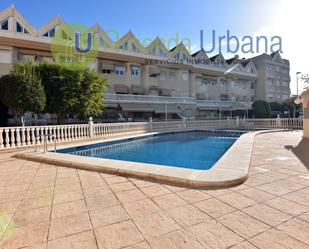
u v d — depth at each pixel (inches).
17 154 362.3
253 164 287.1
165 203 165.8
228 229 127.8
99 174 249.3
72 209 157.1
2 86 598.9
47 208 159.0
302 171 252.5
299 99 687.7
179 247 111.3
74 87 690.2
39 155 340.2
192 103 1617.9
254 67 2253.9
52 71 679.1
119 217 144.3
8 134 418.9
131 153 534.6
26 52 1159.0
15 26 1114.7
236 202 166.1
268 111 1787.6
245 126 1189.1
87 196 181.5
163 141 729.6
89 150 524.4
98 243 115.6
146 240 118.0
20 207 161.2
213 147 621.0
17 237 121.7
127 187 203.0
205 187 198.7
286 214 145.7
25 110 612.7
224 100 2005.4
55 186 207.9
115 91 1395.2
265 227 129.5
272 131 822.5
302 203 163.2
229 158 300.4
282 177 229.0
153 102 1428.4
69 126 544.1
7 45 1088.2
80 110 709.3
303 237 118.6
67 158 313.4
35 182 220.8
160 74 1627.7
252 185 204.2
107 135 661.9
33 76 602.2
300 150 396.8
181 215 146.0
